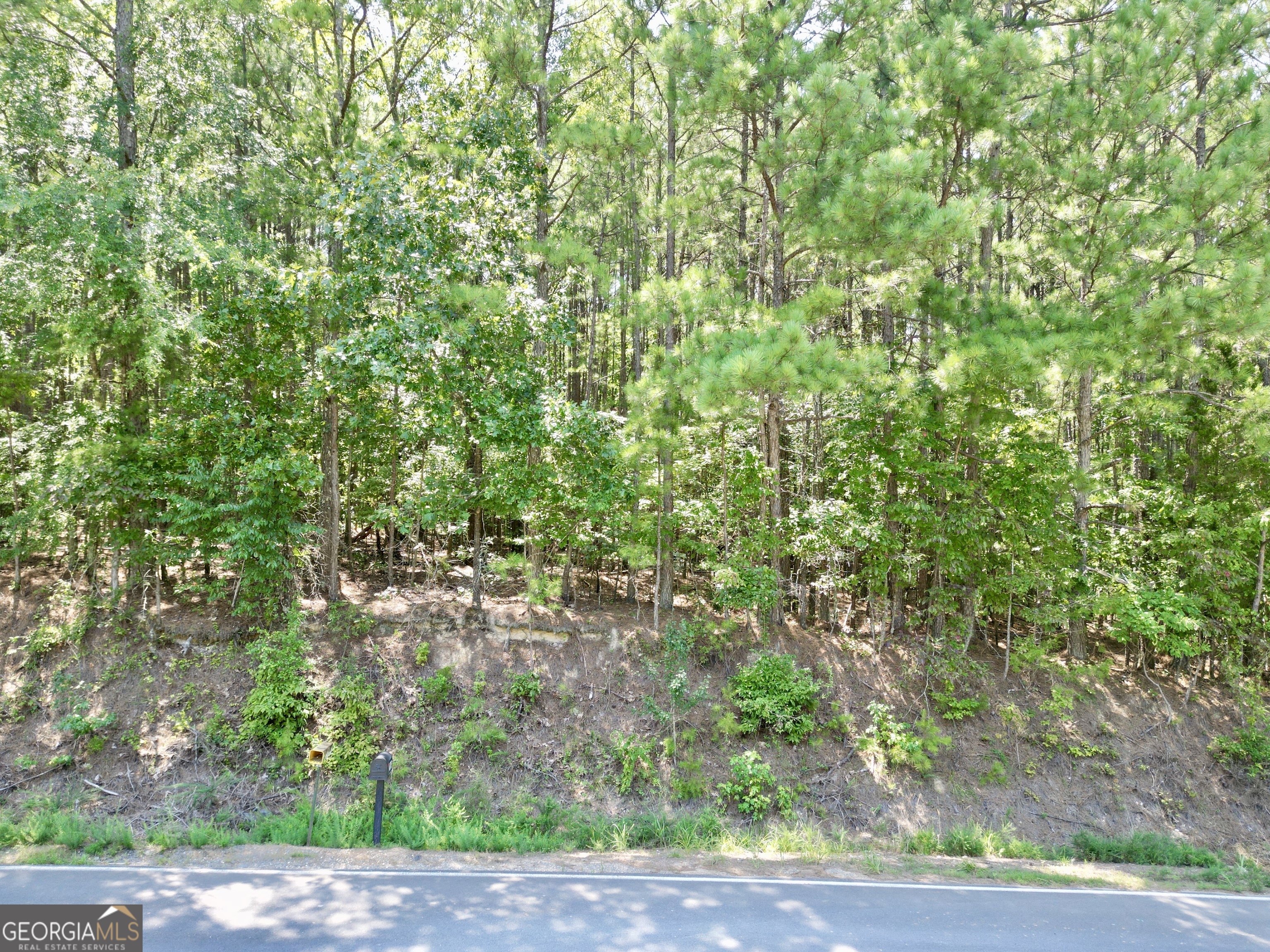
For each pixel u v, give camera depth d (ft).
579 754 35.60
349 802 32.45
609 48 46.26
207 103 41.55
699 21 34.06
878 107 32.91
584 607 43.91
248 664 37.17
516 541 41.45
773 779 34.53
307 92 46.83
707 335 33.17
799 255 39.29
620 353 71.10
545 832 30.96
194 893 20.89
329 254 44.80
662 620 41.68
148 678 36.17
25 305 34.55
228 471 38.58
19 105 36.22
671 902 21.52
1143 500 40.24
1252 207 33.09
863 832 33.04
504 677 38.14
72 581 40.27
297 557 39.93
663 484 40.75
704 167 40.01
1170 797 35.37
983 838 31.78
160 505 41.16
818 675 39.50
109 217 34.81
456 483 40.37
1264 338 31.32
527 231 42.22
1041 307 36.40
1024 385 33.42
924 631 43.83
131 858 24.23
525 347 43.11
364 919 19.26
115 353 38.17
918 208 29.86
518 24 40.32
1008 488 39.34
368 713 35.68
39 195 33.06
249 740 34.35
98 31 39.81
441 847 27.22
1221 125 43.45
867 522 40.83
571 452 39.52
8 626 37.99
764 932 19.48
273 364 38.50
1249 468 41.68
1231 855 32.76
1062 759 36.70
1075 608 39.60
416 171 40.83
